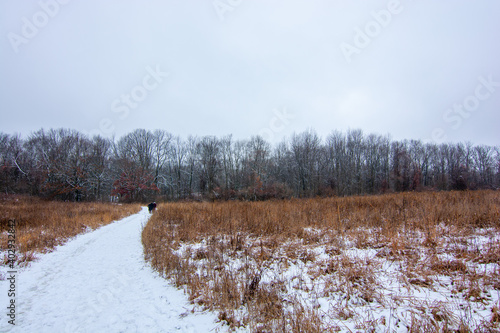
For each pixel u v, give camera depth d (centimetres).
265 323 400
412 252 634
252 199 3494
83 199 4184
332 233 870
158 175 5444
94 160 4359
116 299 540
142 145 5528
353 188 4281
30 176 4106
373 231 848
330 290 495
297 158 4453
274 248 776
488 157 5109
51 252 974
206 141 5038
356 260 604
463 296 427
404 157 4453
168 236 1041
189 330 413
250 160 4150
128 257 902
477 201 1171
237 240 864
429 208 1030
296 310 404
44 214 1717
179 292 572
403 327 366
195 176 5725
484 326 335
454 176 4062
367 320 389
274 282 536
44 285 625
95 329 415
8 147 4616
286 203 1603
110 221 1980
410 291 460
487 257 562
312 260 670
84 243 1159
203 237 1006
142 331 410
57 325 428
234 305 482
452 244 678
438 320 370
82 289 599
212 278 596
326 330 371
